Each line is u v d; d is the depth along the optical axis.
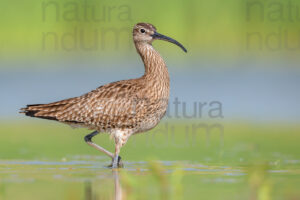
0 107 19.88
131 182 9.56
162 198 8.74
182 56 26.69
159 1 26.69
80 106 12.73
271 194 8.95
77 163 12.39
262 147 14.36
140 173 11.01
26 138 15.98
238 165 11.99
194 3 26.94
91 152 14.10
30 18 26.50
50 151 14.05
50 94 21.34
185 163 12.26
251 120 18.20
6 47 26.50
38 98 20.70
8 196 8.80
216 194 8.95
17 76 24.22
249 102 20.48
